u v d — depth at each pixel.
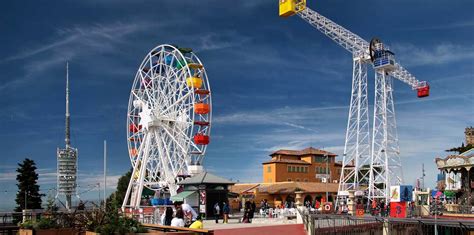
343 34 76.75
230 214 58.03
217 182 47.12
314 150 112.06
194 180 47.38
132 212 42.75
